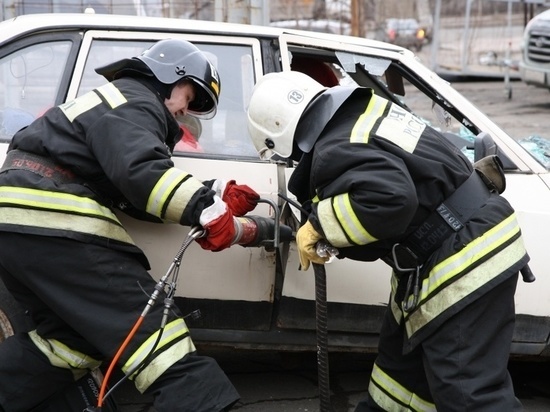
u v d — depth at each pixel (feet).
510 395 9.42
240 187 10.34
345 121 9.50
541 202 11.85
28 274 9.80
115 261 9.85
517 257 9.50
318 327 9.87
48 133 9.90
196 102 10.84
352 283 11.57
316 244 9.54
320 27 37.73
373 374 10.85
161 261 11.12
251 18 19.03
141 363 9.66
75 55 11.58
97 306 9.77
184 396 9.67
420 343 9.71
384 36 40.29
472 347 9.39
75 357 10.28
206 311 11.43
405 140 9.36
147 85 10.32
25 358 10.22
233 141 11.73
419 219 9.50
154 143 9.43
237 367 14.07
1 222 9.70
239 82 11.90
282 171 11.49
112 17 11.91
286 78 9.87
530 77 33.50
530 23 33.50
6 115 11.38
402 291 9.92
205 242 9.73
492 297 9.45
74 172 9.86
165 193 9.33
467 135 13.67
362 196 8.90
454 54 40.37
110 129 9.48
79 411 10.58
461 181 9.54
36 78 11.50
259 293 11.44
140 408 12.36
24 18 11.76
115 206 10.39
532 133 27.89
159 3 19.58
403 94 14.51
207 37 11.89
